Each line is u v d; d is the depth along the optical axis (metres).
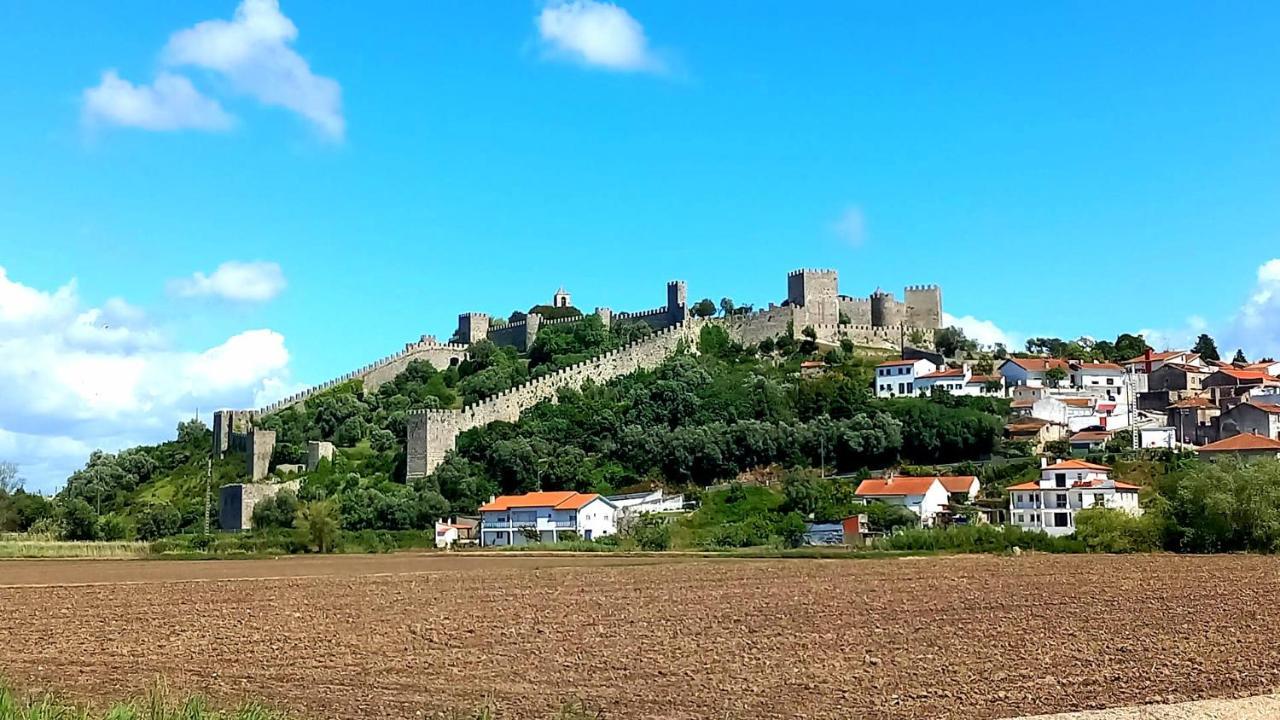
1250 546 115.06
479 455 180.50
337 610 71.94
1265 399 188.50
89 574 103.12
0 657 55.06
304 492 175.38
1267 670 48.41
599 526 156.38
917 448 174.88
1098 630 59.94
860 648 55.06
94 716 40.75
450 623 65.31
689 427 181.25
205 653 55.78
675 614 68.12
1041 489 143.75
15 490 197.75
